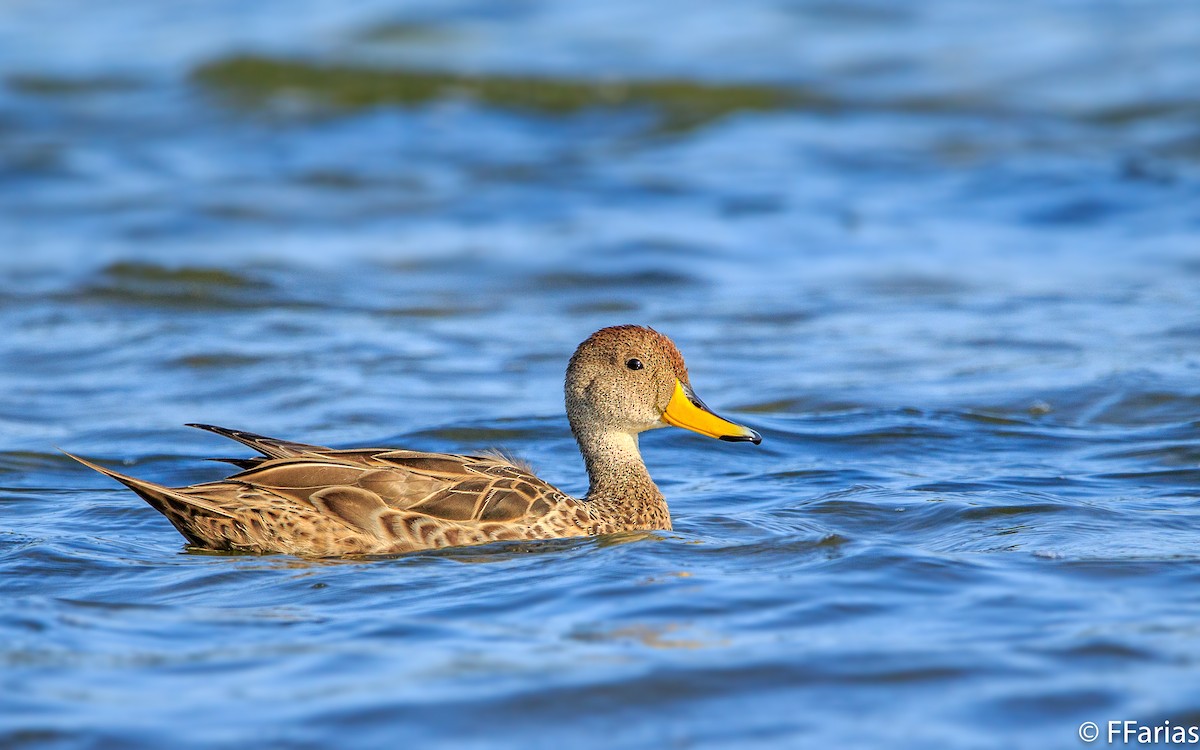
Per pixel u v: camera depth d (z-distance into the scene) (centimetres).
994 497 1141
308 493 1038
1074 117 3250
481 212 2561
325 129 3297
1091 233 2369
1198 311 1870
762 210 2541
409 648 781
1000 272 2145
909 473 1254
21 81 3706
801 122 3288
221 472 1306
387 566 981
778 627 807
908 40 3969
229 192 2706
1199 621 801
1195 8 4147
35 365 1691
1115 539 998
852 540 1009
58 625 825
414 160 2986
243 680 732
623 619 827
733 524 1096
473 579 935
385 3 4450
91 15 4509
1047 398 1502
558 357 1725
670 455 1353
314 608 871
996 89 3509
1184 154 2858
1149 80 3491
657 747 655
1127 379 1552
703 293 2056
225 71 3703
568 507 1080
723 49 3916
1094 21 4078
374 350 1752
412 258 2255
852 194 2653
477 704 696
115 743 654
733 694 709
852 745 653
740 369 1669
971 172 2786
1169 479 1204
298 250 2311
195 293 2025
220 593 911
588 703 699
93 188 2752
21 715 684
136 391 1585
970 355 1703
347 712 689
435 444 1391
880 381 1595
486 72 3650
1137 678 717
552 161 2955
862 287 2072
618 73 3666
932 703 695
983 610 830
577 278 2134
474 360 1712
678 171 2856
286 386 1594
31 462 1321
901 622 812
